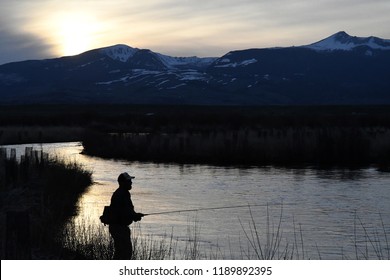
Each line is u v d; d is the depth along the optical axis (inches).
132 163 2539.4
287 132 3117.6
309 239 1039.6
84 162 2566.4
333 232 1101.1
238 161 2529.5
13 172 1434.5
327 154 2498.8
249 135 2987.2
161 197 1556.3
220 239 1028.5
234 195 1595.7
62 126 5265.8
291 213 1306.6
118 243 710.5
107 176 2043.6
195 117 5315.0
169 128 4443.9
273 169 2244.1
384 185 1771.7
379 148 2581.2
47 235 848.3
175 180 1941.4
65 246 808.3
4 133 4082.2
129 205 714.2
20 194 1261.1
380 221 1208.8
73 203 1384.1
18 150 2999.5
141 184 1839.3
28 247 556.4
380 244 996.6
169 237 1033.5
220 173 2137.1
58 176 1494.8
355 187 1736.0
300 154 2544.3
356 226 1157.1
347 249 960.9
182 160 2605.8
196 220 1213.1
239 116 5226.4
